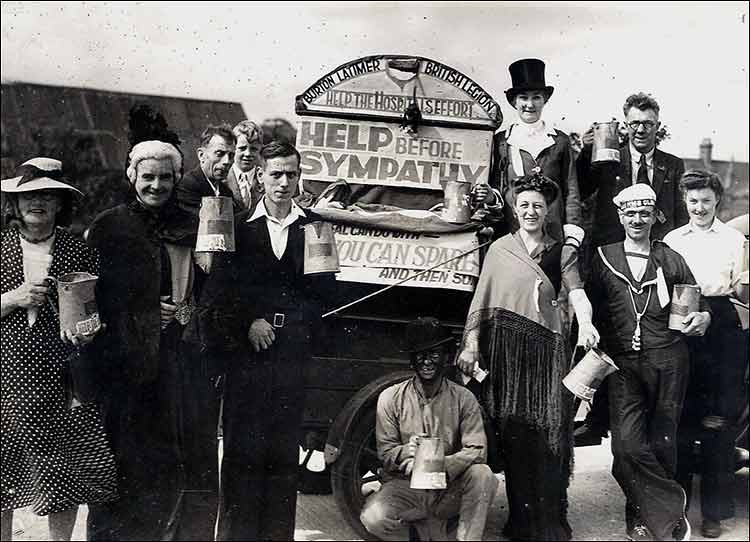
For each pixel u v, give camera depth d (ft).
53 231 13.41
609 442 15.26
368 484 15.48
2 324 13.24
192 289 13.92
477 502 13.78
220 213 13.47
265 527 14.01
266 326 13.71
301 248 13.74
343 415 13.80
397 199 14.25
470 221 14.14
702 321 14.89
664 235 15.44
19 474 13.43
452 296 14.33
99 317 13.55
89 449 13.61
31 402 13.26
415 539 14.15
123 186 14.05
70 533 13.94
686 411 15.71
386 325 14.17
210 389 13.99
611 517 15.23
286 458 13.97
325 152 14.16
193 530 14.15
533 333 14.25
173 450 14.03
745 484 17.22
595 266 14.94
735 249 15.53
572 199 14.61
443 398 13.89
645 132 15.10
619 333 14.84
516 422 14.32
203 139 14.11
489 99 14.32
